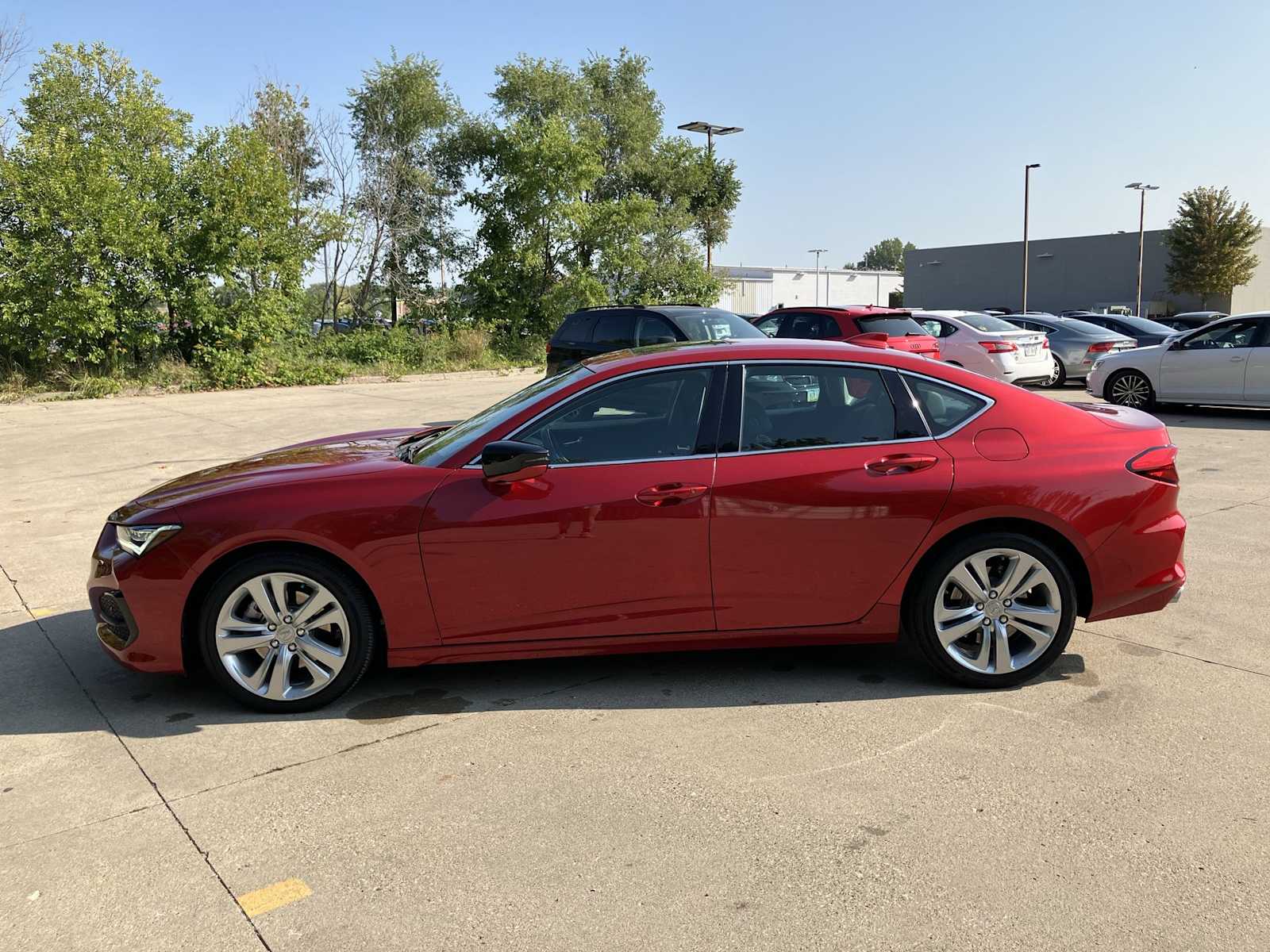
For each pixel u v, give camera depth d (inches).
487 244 1198.9
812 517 151.0
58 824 121.8
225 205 791.1
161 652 151.8
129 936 99.3
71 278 725.3
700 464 152.1
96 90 780.6
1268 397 479.5
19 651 185.2
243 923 101.3
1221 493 307.3
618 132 1433.3
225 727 149.9
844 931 97.9
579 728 147.3
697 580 152.4
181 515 149.5
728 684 164.1
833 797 124.7
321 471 158.7
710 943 96.4
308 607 152.2
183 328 823.1
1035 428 157.9
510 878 108.3
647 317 463.2
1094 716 147.6
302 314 916.0
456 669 173.6
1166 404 559.5
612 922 100.1
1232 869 107.0
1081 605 160.7
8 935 99.7
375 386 837.2
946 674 157.5
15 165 703.1
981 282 2487.7
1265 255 2124.8
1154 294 2149.4
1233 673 162.9
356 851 114.3
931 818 119.2
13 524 295.4
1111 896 102.7
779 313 518.9
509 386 819.4
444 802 125.6
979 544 153.8
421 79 1157.7
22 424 564.7
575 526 149.3
